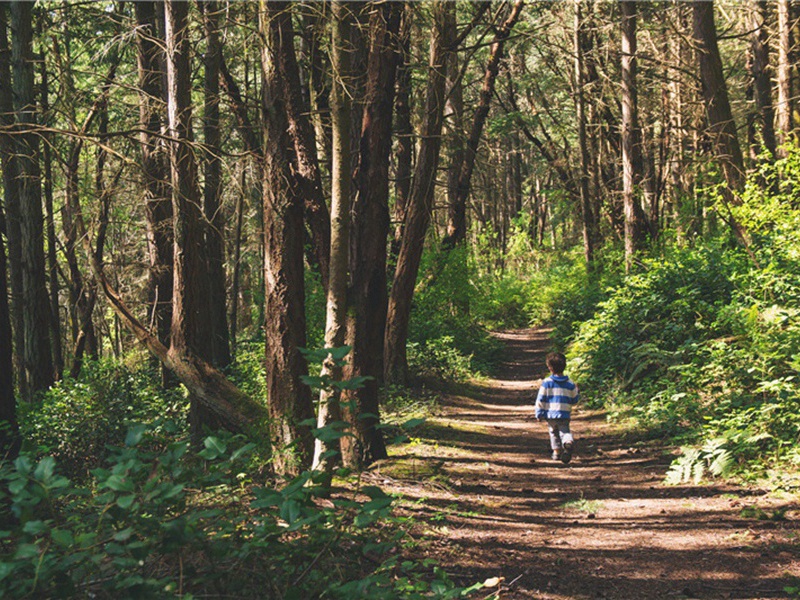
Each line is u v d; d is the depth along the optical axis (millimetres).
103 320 25969
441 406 14961
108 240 23859
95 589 3254
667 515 7094
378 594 3354
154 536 3309
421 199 14531
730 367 10477
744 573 5301
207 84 12953
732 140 16500
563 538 6613
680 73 26906
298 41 16266
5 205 16375
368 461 9219
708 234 20844
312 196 8375
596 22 27219
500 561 5855
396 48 10258
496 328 37438
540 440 12195
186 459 6098
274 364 7629
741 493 7422
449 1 12812
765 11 21469
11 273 16766
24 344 16031
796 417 8078
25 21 13375
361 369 9156
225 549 3477
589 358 16172
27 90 13359
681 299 13922
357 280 9469
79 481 9391
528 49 26625
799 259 12312
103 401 12500
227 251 31172
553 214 58656
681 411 10367
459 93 21656
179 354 7996
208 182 17078
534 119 33062
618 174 33062
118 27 12000
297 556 3867
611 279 23969
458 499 8008
